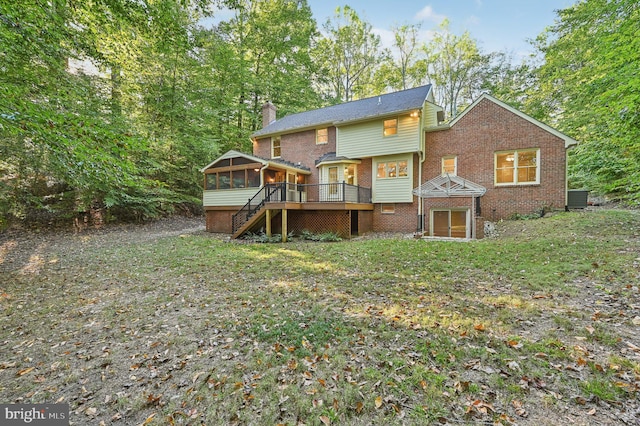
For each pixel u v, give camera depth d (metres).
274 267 7.38
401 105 13.67
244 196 14.23
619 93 7.06
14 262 8.70
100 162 4.44
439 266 6.56
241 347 3.48
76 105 8.88
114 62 11.75
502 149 11.93
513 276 5.53
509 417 2.20
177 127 18.50
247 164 14.09
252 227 13.37
